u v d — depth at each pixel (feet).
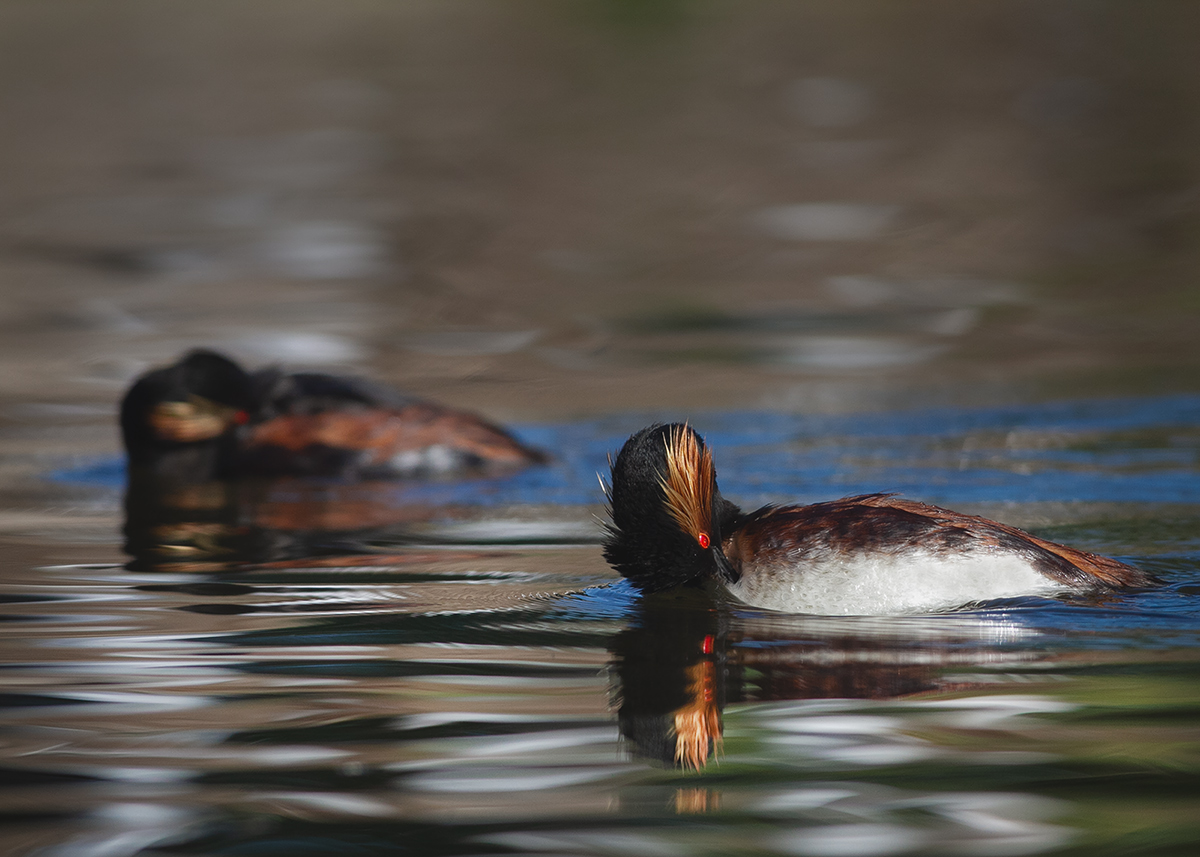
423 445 46.52
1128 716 22.76
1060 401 54.60
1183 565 32.01
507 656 26.86
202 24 187.62
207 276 79.82
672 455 30.14
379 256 84.17
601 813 19.76
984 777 20.63
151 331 68.64
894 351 64.49
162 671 26.03
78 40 174.19
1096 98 130.21
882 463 45.70
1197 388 56.03
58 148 117.39
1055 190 97.45
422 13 198.90
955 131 118.01
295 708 24.03
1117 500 39.78
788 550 29.86
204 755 22.02
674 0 204.23
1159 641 26.61
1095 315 70.38
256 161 111.34
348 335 67.97
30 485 45.83
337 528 39.32
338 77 150.61
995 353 63.77
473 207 96.48
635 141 116.26
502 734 22.71
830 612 29.17
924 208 94.12
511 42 176.24
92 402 57.82
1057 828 19.01
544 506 42.22
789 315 71.41
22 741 22.58
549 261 83.10
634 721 23.20
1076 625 27.76
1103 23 174.70
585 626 28.96
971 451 47.16
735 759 21.53
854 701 23.85
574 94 139.74
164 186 103.14
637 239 87.51
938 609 28.66
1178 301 72.38
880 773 20.90
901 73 148.25
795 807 19.84
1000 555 28.76
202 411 47.09
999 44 163.84
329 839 19.06
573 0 205.77
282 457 46.62
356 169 107.96
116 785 20.88
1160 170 102.01
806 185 100.63
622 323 70.49
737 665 25.98
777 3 201.87
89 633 28.58
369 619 29.60
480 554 35.88
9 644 27.78
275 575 33.73
